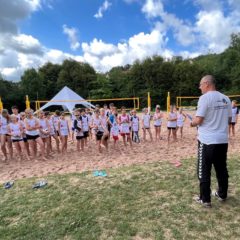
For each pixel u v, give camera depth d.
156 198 3.87
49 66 46.59
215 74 40.66
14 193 4.41
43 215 3.54
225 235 2.87
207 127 3.32
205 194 3.45
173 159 6.49
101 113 8.12
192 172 4.97
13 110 7.63
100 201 3.87
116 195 4.05
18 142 7.47
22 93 38.75
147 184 4.44
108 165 6.35
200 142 3.39
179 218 3.26
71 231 3.11
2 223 3.39
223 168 3.53
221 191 3.60
